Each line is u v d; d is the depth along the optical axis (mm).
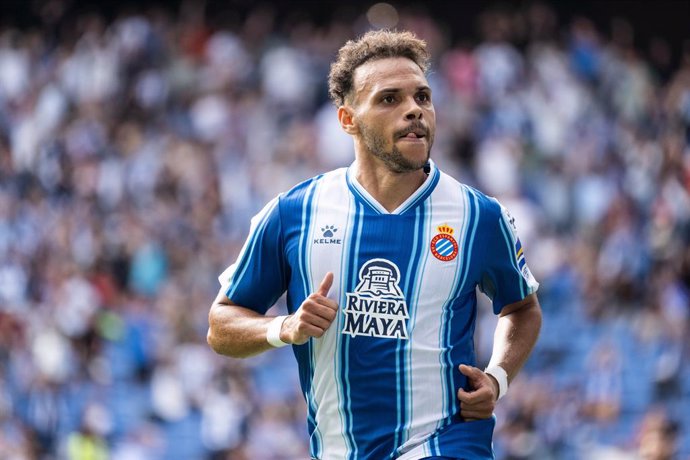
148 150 64875
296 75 70125
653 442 27500
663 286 55781
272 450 46906
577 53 74000
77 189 63719
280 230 14555
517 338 14820
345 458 14023
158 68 71688
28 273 57656
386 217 14203
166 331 53969
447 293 14055
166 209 61125
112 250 58062
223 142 66125
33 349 52969
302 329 13328
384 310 13945
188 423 50469
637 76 73438
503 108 68312
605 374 50125
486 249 14305
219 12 84375
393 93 14125
